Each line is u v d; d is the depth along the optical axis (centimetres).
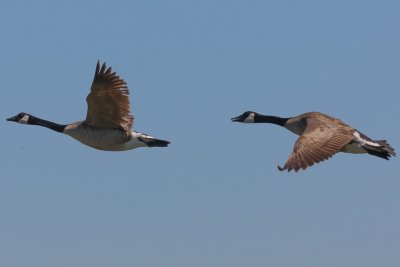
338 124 2006
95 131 2414
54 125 2684
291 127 2156
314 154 1723
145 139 2445
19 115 2742
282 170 1662
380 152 2005
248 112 2625
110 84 2280
